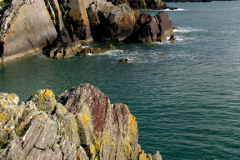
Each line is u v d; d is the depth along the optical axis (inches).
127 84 1496.1
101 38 3061.0
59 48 2224.4
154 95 1311.5
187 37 3184.1
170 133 934.4
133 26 3046.3
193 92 1347.2
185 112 1105.4
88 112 446.9
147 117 1060.5
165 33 3179.1
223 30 3727.9
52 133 361.1
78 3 2878.9
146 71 1769.2
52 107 396.8
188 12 6732.3
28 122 336.8
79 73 1731.1
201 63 1956.2
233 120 1027.9
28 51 2261.3
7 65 1924.2
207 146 856.9
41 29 2443.4
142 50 2476.6
